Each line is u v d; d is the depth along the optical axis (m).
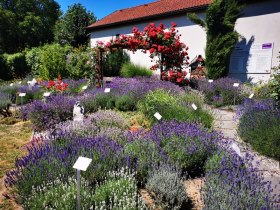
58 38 27.73
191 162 3.83
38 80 12.79
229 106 8.59
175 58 10.05
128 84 9.49
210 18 10.92
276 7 10.97
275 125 5.00
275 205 2.78
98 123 5.57
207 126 5.94
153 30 9.59
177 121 5.40
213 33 11.16
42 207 2.69
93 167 3.36
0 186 3.54
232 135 5.67
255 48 11.73
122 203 2.78
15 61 18.36
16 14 37.38
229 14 10.80
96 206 2.64
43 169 3.19
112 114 6.11
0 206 3.06
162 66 10.20
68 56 14.02
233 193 2.74
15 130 6.20
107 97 7.98
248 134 5.17
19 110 7.71
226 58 11.22
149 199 3.21
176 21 15.10
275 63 11.25
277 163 4.30
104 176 3.34
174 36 10.33
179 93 8.01
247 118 5.71
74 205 2.71
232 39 10.95
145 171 3.55
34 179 3.07
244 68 12.15
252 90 9.43
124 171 3.48
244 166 3.47
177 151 3.92
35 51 17.84
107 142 4.01
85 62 11.96
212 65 11.27
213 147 4.18
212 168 3.52
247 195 2.72
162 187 3.03
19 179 3.13
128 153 3.74
